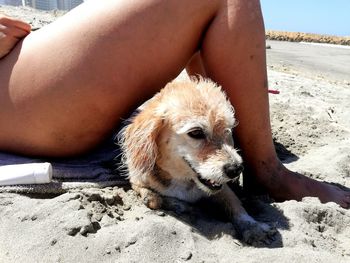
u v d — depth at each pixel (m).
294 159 0.91
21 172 0.63
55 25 0.68
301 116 1.16
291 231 0.58
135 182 0.66
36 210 0.56
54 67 0.64
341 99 1.58
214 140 0.61
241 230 0.60
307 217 0.62
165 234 0.53
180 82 0.67
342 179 0.81
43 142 0.68
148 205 0.63
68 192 0.62
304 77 2.27
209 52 0.67
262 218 0.62
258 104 0.67
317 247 0.56
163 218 0.60
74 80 0.64
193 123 0.60
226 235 0.57
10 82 0.66
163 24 0.64
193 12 0.65
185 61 0.70
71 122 0.66
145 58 0.65
